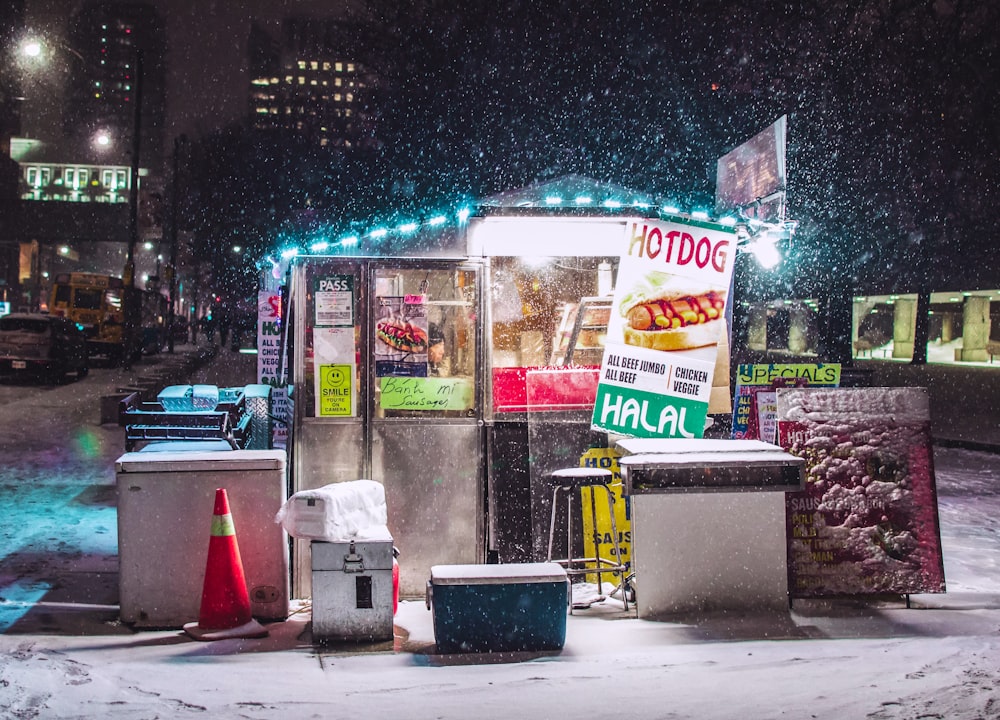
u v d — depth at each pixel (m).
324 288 7.36
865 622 6.41
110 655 5.71
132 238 38.44
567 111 28.03
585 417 7.51
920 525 6.95
